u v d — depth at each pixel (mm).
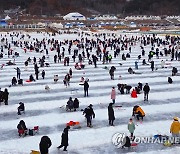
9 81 31938
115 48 57625
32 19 149375
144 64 41625
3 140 17359
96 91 27766
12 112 22156
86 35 84125
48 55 52000
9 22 130375
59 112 22125
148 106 23516
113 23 131500
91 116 19547
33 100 25125
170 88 29062
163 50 56719
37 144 16797
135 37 80188
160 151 15953
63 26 112875
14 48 59344
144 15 193500
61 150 16094
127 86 27141
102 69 38281
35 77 33875
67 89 28547
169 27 124500
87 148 16344
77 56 50438
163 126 19406
